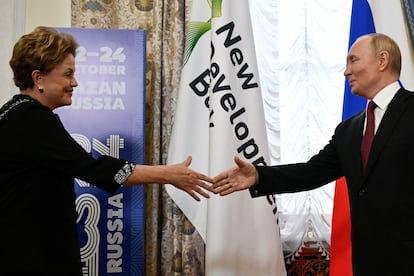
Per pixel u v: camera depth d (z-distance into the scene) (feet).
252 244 7.21
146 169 5.43
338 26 8.81
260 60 8.57
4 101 7.98
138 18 8.38
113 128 7.33
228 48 7.51
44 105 5.08
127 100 7.39
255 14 8.66
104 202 7.19
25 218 4.62
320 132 8.54
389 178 5.42
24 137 4.75
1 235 4.54
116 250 7.15
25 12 8.32
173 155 7.50
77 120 7.29
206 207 7.50
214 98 7.36
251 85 7.54
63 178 4.96
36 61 4.96
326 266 8.21
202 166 7.53
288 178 6.47
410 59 8.45
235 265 7.13
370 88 6.12
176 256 7.88
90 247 7.13
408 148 5.42
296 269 8.17
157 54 8.27
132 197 7.24
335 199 7.63
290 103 8.62
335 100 8.65
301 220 8.20
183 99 7.64
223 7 7.57
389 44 6.07
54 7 8.49
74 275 4.81
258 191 6.50
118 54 7.43
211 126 7.30
